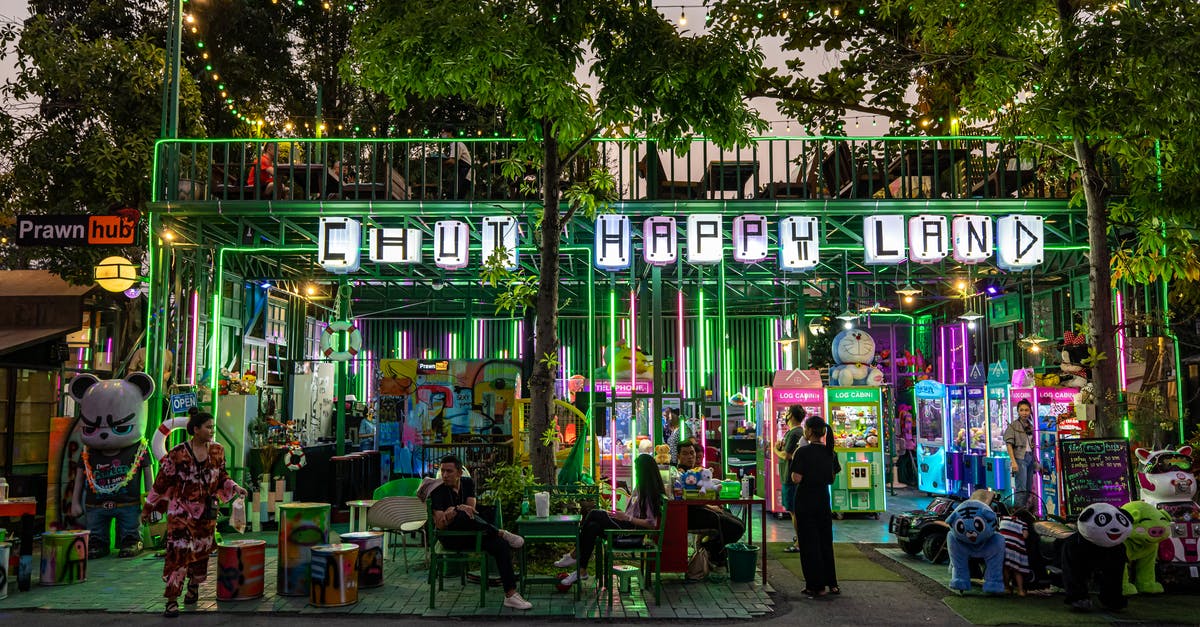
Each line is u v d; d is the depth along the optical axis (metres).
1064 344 13.40
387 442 14.16
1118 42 8.36
